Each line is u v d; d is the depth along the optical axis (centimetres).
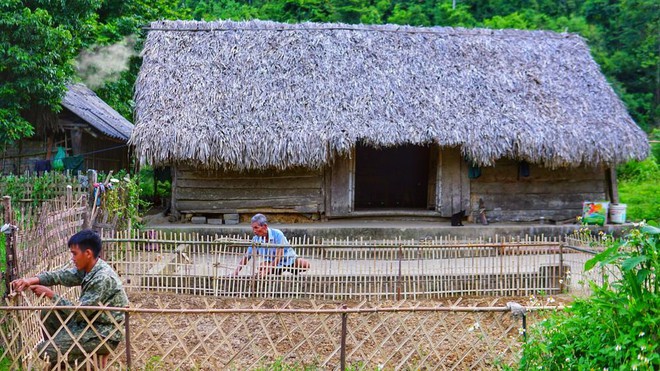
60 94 1425
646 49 3438
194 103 1148
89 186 948
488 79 1262
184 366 549
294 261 827
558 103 1244
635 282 414
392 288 834
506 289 859
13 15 1323
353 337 541
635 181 2323
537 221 1264
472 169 1220
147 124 1105
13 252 544
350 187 1234
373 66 1248
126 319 491
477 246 852
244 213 1224
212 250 830
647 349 391
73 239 513
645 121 3322
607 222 1263
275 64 1230
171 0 2353
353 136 1120
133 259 830
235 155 1098
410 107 1179
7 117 1374
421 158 1753
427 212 1253
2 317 508
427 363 562
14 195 1169
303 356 580
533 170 1262
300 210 1223
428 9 3497
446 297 845
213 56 1232
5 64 1335
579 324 454
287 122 1134
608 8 3675
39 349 498
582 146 1174
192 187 1212
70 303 521
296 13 3184
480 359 525
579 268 877
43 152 1590
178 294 821
